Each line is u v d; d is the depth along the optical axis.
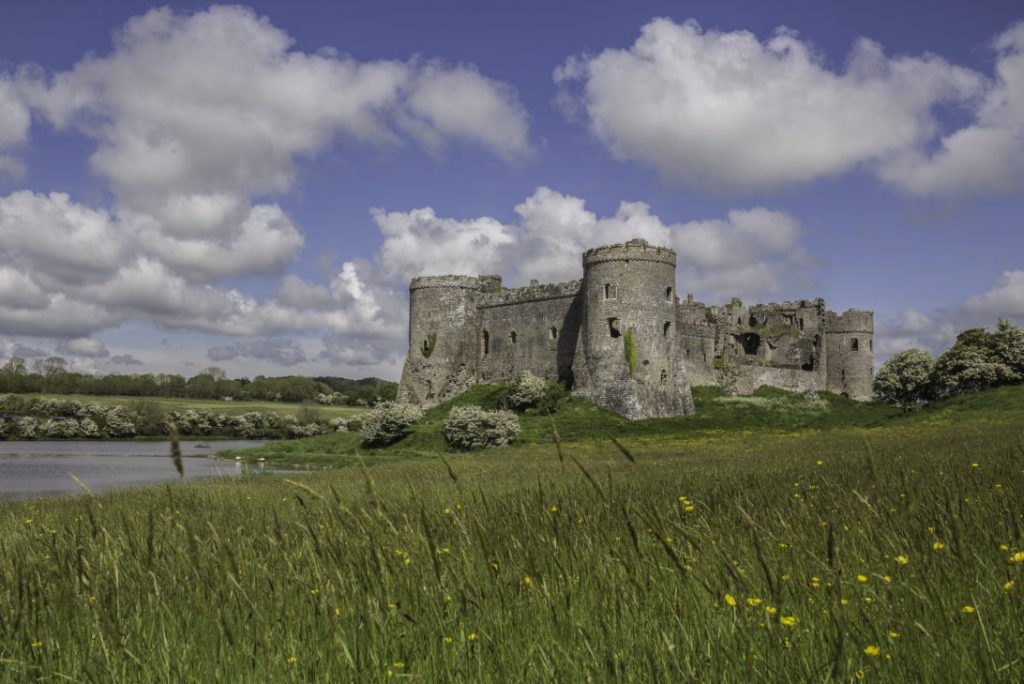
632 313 61.59
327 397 166.00
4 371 137.75
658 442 45.66
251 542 7.94
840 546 6.49
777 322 83.19
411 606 5.09
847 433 42.31
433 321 77.81
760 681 4.03
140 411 103.19
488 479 22.16
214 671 4.40
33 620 5.55
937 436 29.20
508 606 5.59
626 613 5.24
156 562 6.08
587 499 11.92
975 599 5.03
